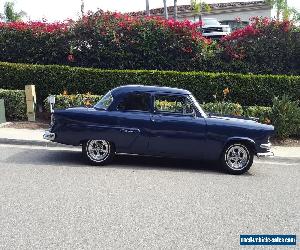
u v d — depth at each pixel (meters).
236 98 15.42
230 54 16.69
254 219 6.34
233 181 8.68
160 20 16.73
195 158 9.37
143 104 9.28
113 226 5.71
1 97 14.20
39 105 15.63
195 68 16.70
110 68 16.69
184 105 9.32
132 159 10.19
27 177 8.02
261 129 9.29
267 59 16.70
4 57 16.94
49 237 5.26
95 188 7.48
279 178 9.23
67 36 16.69
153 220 6.02
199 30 17.25
